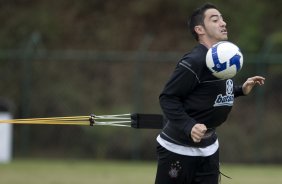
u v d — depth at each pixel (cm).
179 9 9456
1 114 6412
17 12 9288
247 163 6994
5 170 5588
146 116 2522
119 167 6053
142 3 9569
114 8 9650
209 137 2358
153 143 7019
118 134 7175
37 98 7412
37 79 7456
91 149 7306
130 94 7544
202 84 2256
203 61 2239
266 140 6981
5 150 6494
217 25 2308
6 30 9119
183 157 2333
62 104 7462
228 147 7038
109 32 9394
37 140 7362
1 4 9306
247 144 7025
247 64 6994
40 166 6022
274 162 6944
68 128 7344
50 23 9269
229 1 9038
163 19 9456
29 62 7231
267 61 6956
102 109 7494
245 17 8900
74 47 9250
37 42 7600
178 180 2362
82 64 7581
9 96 7625
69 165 6219
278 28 8875
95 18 9538
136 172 5522
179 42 9175
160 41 9206
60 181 4769
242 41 8519
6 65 7631
